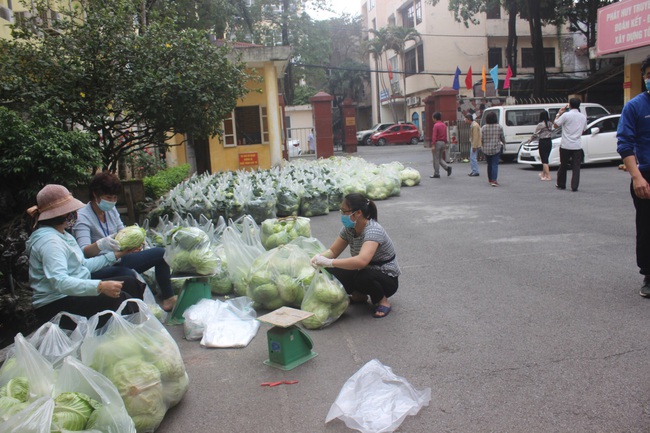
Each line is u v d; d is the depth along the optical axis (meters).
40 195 3.55
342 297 4.27
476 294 4.77
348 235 4.58
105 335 2.93
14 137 5.36
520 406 2.90
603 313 4.11
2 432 2.15
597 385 3.05
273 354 3.63
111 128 8.04
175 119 7.87
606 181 11.47
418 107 38.97
